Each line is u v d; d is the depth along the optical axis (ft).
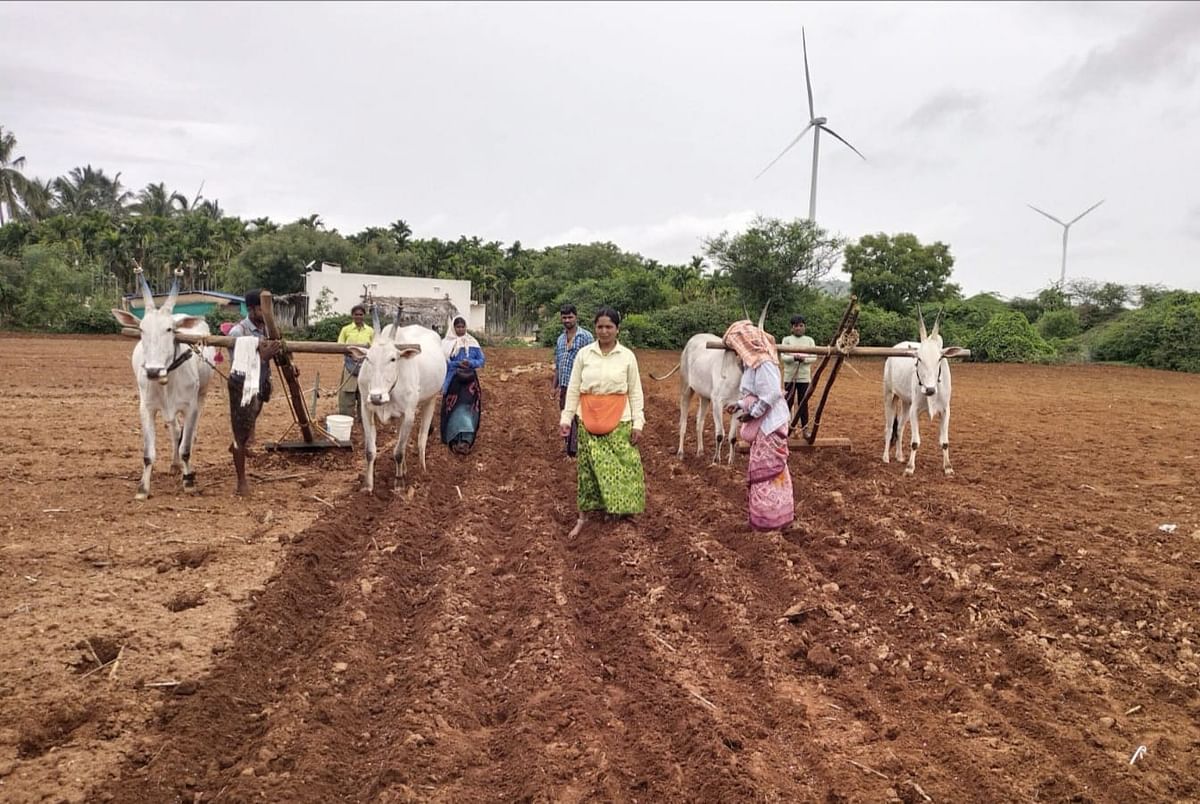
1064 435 52.65
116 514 27.22
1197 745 15.62
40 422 44.83
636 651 19.16
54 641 17.84
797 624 20.94
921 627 20.70
